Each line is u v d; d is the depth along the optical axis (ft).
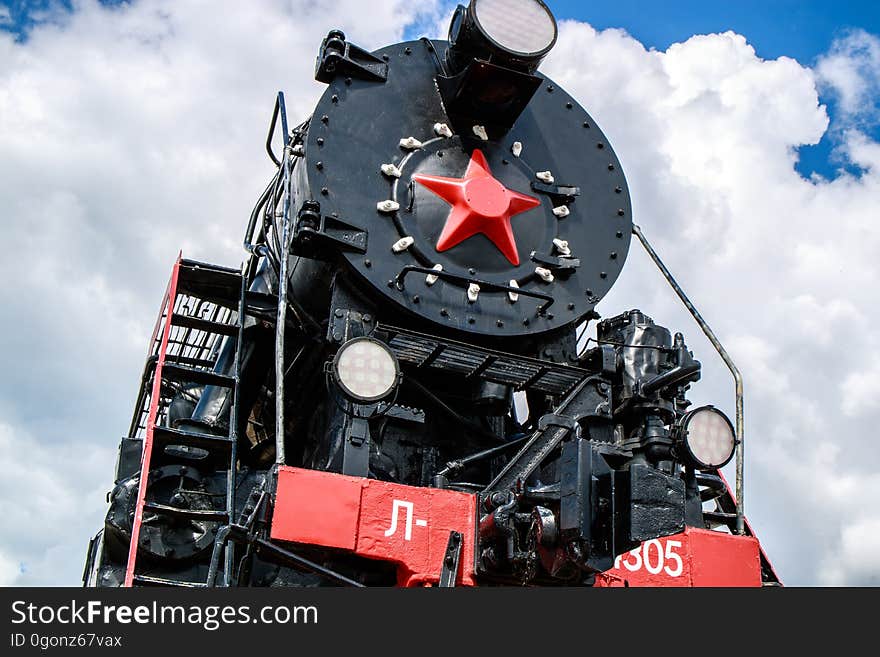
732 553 21.30
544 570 17.25
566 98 28.04
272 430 28.89
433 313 23.44
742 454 23.27
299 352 26.13
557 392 23.88
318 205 23.22
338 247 23.04
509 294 24.44
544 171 26.53
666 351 23.70
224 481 25.48
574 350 25.30
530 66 24.98
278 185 27.91
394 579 19.79
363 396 19.92
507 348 25.09
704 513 24.89
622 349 23.84
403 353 22.56
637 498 15.85
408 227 23.90
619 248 26.66
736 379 24.03
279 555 18.15
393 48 26.13
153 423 22.38
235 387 24.04
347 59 25.08
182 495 24.18
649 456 22.59
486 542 18.56
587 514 16.15
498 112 25.73
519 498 17.56
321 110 24.47
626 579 20.13
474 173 24.95
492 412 25.22
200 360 31.89
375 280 23.02
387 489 18.69
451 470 21.75
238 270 26.43
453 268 24.08
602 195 27.09
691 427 21.84
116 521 23.93
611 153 27.78
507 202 24.89
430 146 25.05
